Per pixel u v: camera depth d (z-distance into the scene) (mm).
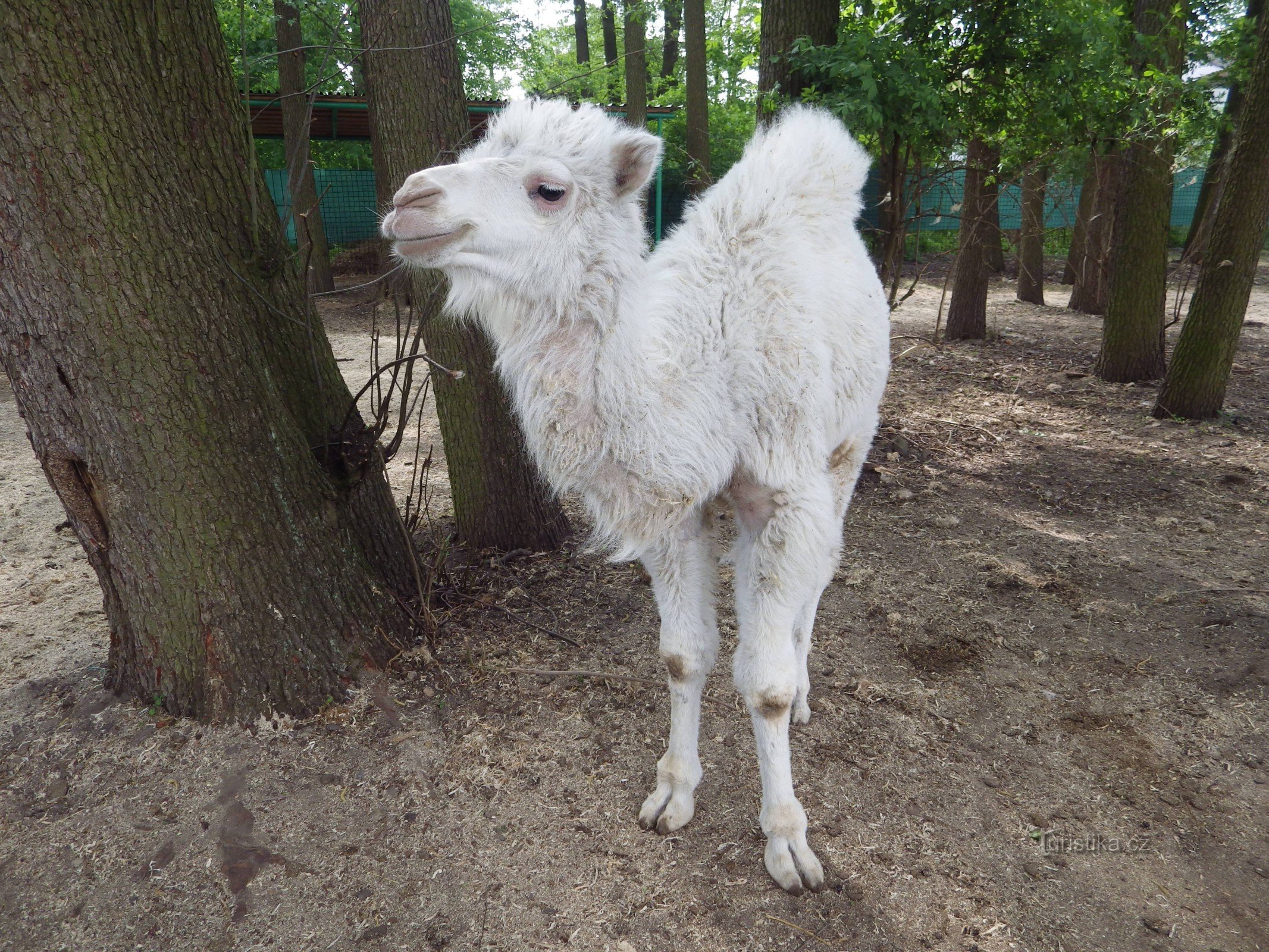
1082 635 4129
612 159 2219
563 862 2754
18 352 2797
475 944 2469
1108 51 6234
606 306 2258
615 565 4891
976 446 7297
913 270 19234
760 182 2732
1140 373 9266
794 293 2590
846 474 3500
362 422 4051
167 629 3188
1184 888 2674
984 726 3449
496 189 2152
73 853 2736
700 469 2416
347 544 3762
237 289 3213
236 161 3418
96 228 2674
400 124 4195
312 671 3359
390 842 2814
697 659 2775
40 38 2492
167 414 2924
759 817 2918
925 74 5746
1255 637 4047
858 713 3508
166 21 3084
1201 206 16016
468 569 4613
